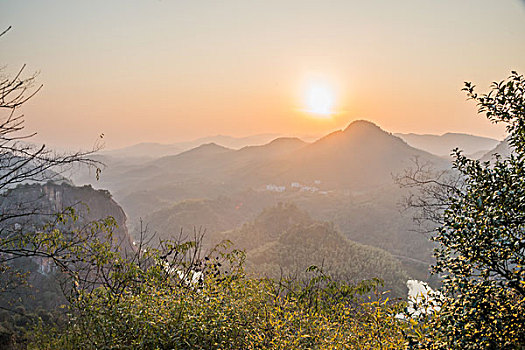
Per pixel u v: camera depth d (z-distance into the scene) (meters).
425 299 4.64
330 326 5.88
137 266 6.18
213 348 5.04
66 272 5.64
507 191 4.16
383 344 5.12
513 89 4.33
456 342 3.91
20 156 5.23
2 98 4.87
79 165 6.00
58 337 5.76
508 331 3.76
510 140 4.41
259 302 6.30
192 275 6.50
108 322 5.01
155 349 4.65
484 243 4.05
